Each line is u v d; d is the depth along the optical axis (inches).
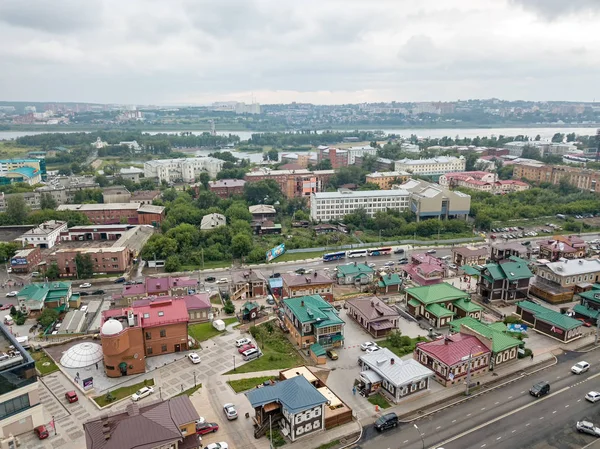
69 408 3737.7
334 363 4485.7
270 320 5482.3
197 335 5054.1
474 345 4269.2
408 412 3688.5
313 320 4741.6
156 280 6087.6
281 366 4394.7
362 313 5290.4
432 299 5497.1
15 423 3356.3
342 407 3604.8
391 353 4160.9
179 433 2883.9
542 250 7751.0
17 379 3329.2
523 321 5418.3
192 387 4023.1
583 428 3427.7
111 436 2760.8
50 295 5910.4
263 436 3383.4
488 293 6053.2
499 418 3614.7
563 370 4333.2
